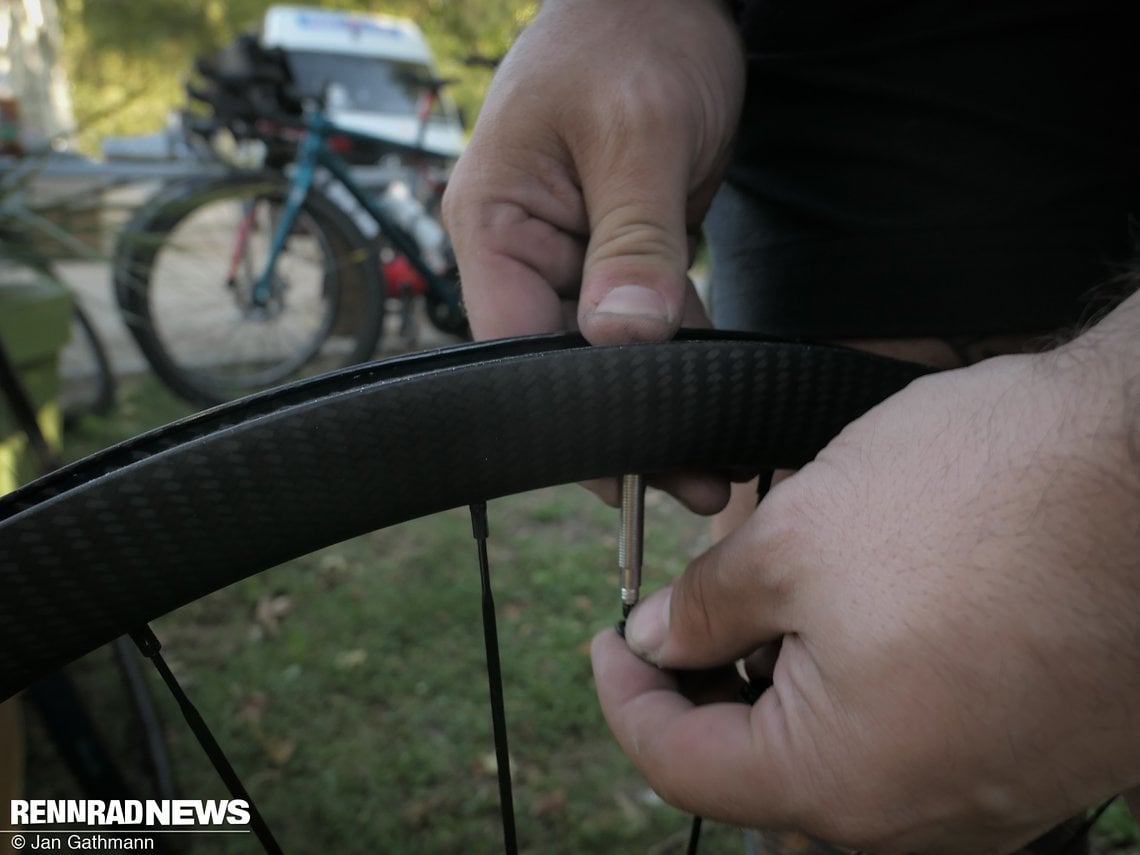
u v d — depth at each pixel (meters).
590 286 0.24
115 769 0.68
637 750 0.21
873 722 0.16
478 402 0.19
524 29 0.30
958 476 0.15
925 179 0.30
